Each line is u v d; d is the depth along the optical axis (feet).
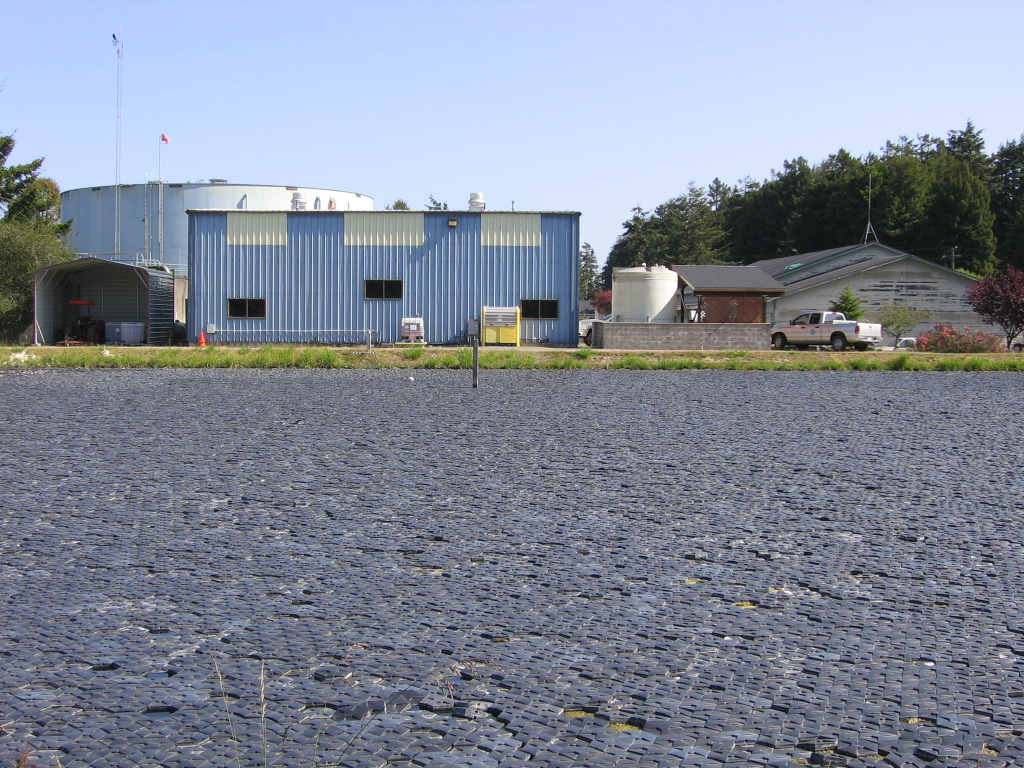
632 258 330.95
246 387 74.95
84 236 176.86
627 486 33.22
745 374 92.32
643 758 13.62
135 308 140.26
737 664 17.02
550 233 133.39
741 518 28.30
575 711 15.16
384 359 105.91
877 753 13.79
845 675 16.52
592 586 21.53
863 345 142.00
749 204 320.70
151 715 15.05
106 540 25.61
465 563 23.39
